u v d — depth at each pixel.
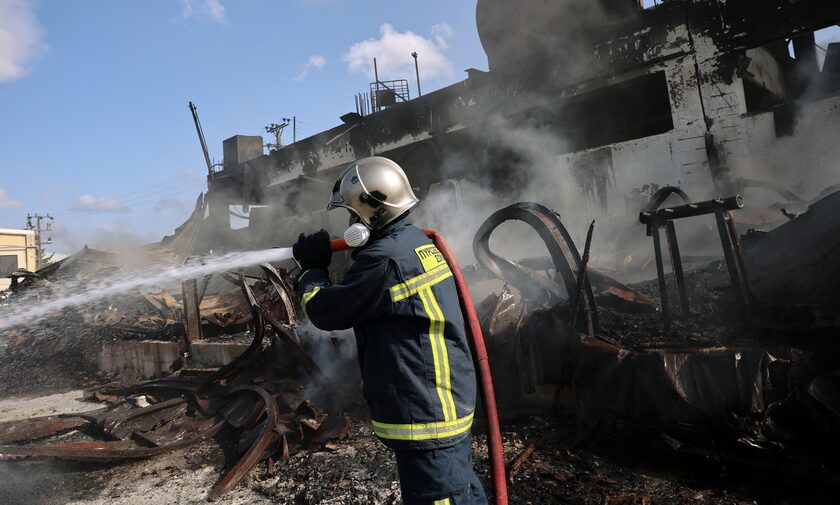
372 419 2.04
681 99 10.09
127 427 4.98
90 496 3.84
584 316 3.99
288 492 3.56
